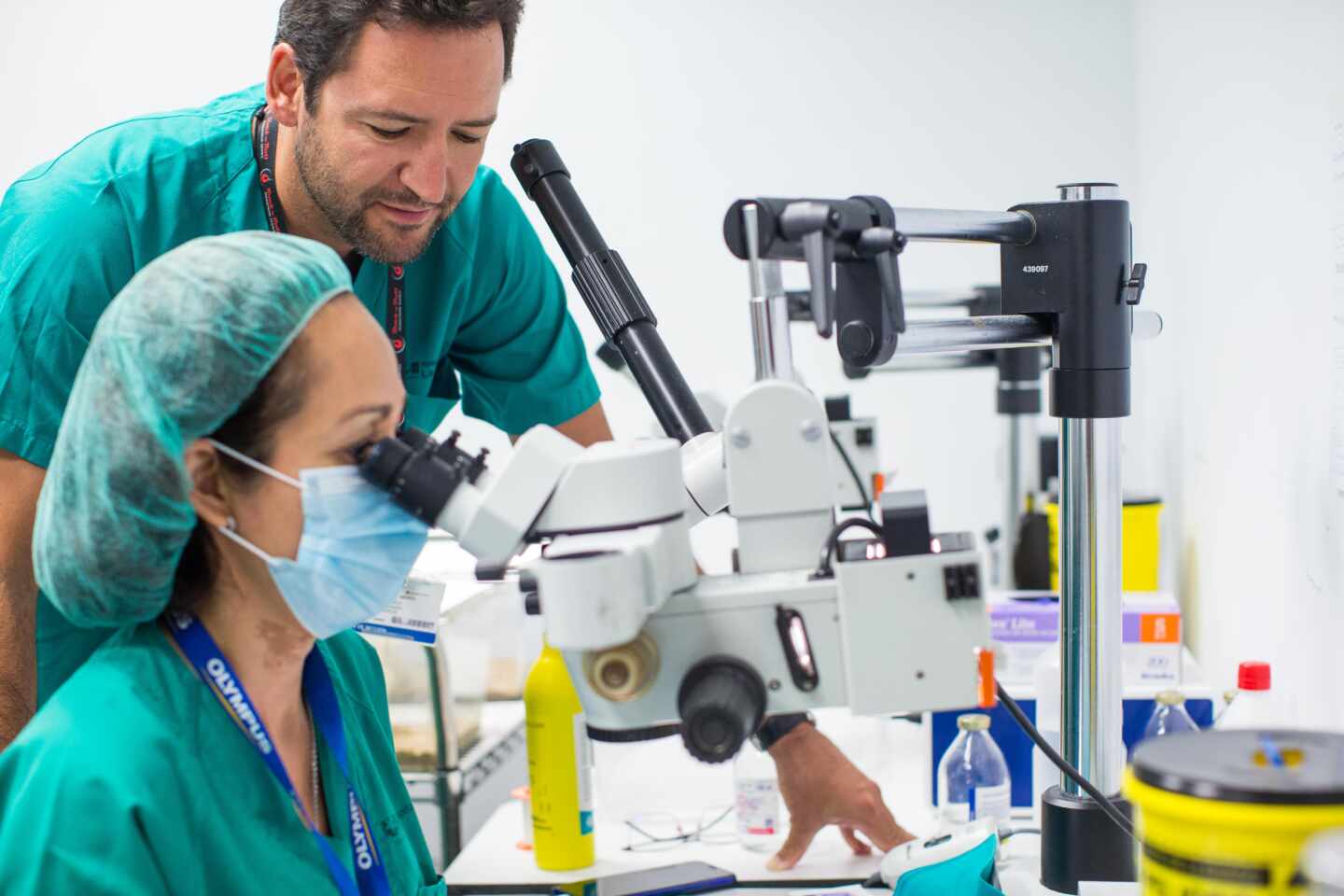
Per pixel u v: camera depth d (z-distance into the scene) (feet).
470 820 7.70
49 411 4.60
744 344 11.39
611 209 11.39
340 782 4.02
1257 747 2.32
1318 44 4.63
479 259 5.85
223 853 3.50
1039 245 4.06
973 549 2.92
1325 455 4.54
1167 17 8.70
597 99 11.28
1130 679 6.01
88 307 4.75
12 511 4.53
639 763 6.73
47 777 3.30
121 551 3.38
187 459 3.38
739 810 5.67
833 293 3.25
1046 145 10.93
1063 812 4.17
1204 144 7.17
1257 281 5.70
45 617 4.63
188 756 3.49
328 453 3.45
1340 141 4.28
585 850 5.58
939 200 11.11
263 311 3.32
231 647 3.71
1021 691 5.93
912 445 11.32
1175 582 8.56
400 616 5.08
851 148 11.12
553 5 11.21
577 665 2.97
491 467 3.27
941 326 3.94
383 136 4.48
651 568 2.78
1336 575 4.39
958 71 10.94
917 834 5.61
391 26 4.26
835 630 2.92
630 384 11.26
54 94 11.57
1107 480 4.10
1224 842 2.11
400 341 5.68
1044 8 10.78
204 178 5.10
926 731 6.13
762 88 11.14
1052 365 4.16
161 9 11.42
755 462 3.06
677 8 11.13
